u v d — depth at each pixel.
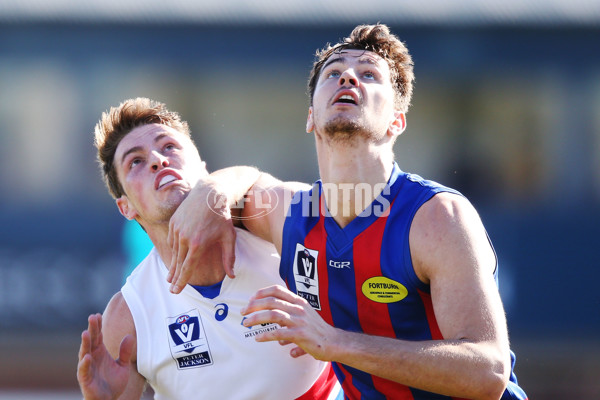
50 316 32.09
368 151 10.60
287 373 12.24
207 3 33.03
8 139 33.28
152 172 12.83
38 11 32.53
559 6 33.00
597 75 33.22
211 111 33.75
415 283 10.17
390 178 10.71
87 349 10.02
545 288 32.56
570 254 33.03
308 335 8.96
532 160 33.97
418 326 10.52
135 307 12.78
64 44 32.91
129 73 33.19
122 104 13.73
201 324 12.41
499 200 34.09
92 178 33.28
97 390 9.98
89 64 33.12
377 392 11.10
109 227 32.81
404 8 33.28
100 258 32.53
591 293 32.31
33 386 28.11
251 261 12.59
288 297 9.19
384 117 10.73
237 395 12.26
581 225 33.34
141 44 33.09
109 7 32.81
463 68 33.50
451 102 34.03
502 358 9.02
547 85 33.53
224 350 12.29
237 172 12.75
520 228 33.59
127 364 10.50
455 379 8.90
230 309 12.34
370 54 11.05
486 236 10.16
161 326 12.60
